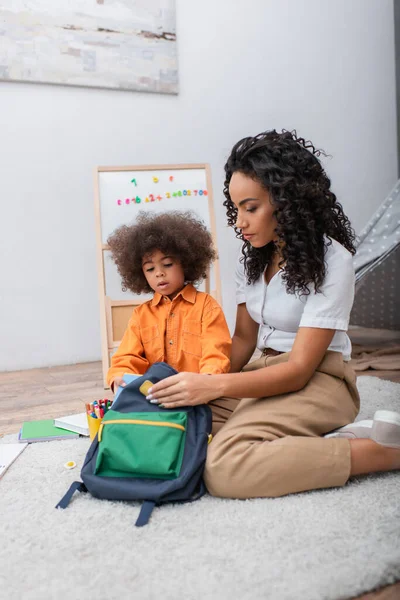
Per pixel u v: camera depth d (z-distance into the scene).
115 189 2.16
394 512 0.95
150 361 1.42
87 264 2.54
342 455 1.03
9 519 0.99
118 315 2.12
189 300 1.38
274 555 0.83
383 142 3.25
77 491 1.10
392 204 2.53
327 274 1.12
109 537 0.91
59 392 1.99
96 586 0.77
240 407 1.17
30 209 2.44
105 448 1.04
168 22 2.60
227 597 0.73
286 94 2.93
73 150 2.49
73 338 2.54
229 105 2.79
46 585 0.78
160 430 1.04
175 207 2.18
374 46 3.17
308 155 1.13
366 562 0.80
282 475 1.02
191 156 2.72
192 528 0.93
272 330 1.25
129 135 2.59
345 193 3.15
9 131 2.39
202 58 2.71
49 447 1.37
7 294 2.42
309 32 2.96
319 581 0.76
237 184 1.13
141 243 1.37
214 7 2.72
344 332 1.22
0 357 2.41
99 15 2.47
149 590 0.75
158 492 1.00
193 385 1.07
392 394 1.74
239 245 2.84
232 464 1.02
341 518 0.94
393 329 3.03
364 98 3.16
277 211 1.11
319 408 1.12
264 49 2.85
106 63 2.50
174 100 2.67
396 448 1.05
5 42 2.33
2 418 1.68
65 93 2.47
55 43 2.41
